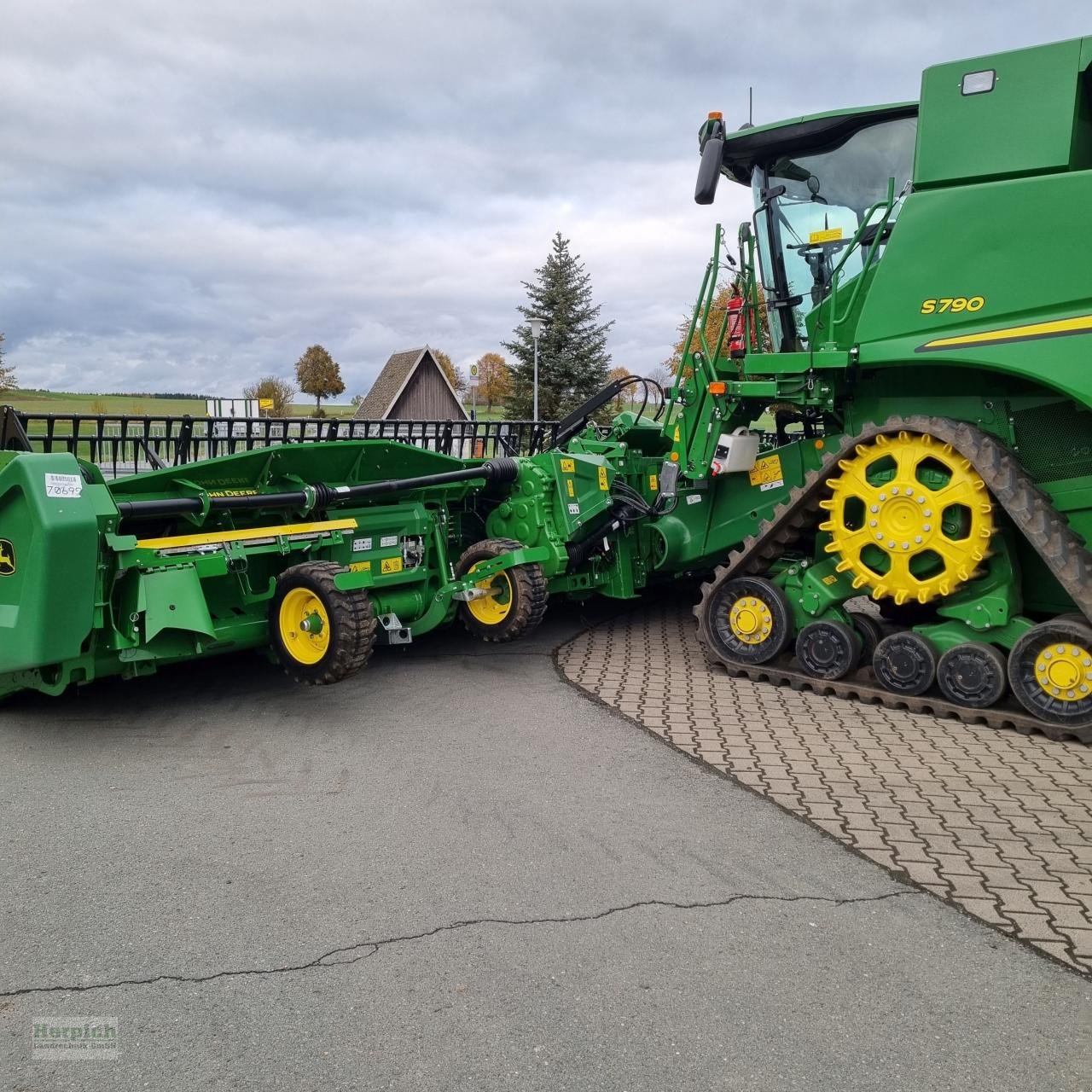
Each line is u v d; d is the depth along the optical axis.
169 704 5.65
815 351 5.76
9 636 4.77
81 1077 2.41
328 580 5.17
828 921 3.17
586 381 48.12
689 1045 2.54
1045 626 4.99
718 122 6.07
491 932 3.10
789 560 6.46
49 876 3.48
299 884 3.42
